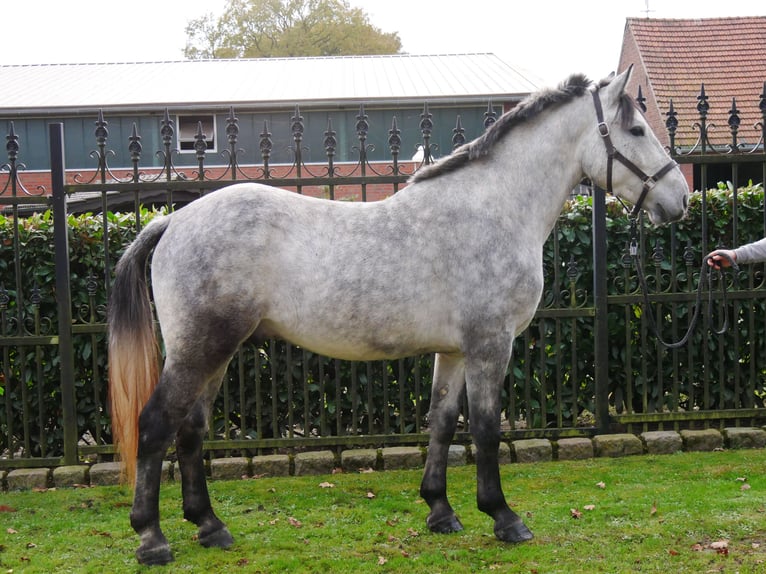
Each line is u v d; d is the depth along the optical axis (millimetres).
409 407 5367
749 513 3746
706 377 5305
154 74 19516
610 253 5328
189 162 16125
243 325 3242
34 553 3518
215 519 3604
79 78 18828
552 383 5457
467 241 3400
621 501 4008
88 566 3344
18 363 5051
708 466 4621
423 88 16484
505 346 3418
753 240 5387
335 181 4801
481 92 15594
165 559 3336
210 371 3252
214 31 33125
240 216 3258
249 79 18531
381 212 3451
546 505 4008
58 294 4762
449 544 3529
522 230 3510
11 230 4992
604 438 5055
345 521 3891
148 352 3379
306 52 31500
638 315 5418
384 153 15820
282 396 5258
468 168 3535
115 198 8781
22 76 19109
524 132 3596
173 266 3248
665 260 5426
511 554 3352
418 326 3398
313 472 4844
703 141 5027
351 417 5348
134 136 4770
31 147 15820
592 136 3609
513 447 5000
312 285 3287
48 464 4863
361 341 3379
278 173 15781
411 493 4324
